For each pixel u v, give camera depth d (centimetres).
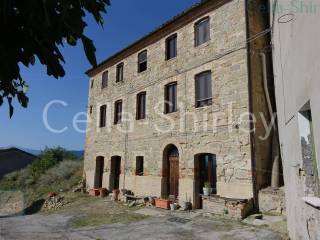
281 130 750
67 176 2245
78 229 972
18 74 154
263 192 960
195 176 1198
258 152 1024
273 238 719
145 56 1602
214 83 1173
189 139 1241
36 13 140
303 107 449
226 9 1176
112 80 1856
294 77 501
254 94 1061
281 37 659
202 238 781
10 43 149
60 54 157
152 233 862
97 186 1875
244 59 1078
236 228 842
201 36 1285
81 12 154
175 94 1371
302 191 509
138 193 1483
